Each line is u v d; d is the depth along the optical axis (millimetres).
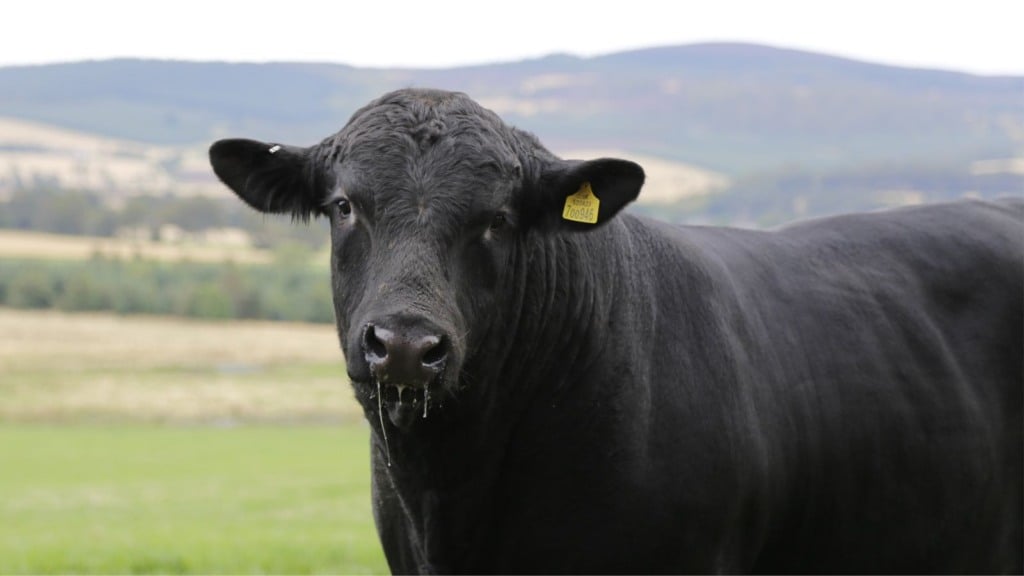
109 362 132000
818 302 9258
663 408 8078
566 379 7875
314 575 19078
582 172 7570
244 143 7895
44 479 50750
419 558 8398
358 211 7344
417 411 7492
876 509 9117
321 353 142625
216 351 141625
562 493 7883
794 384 8781
